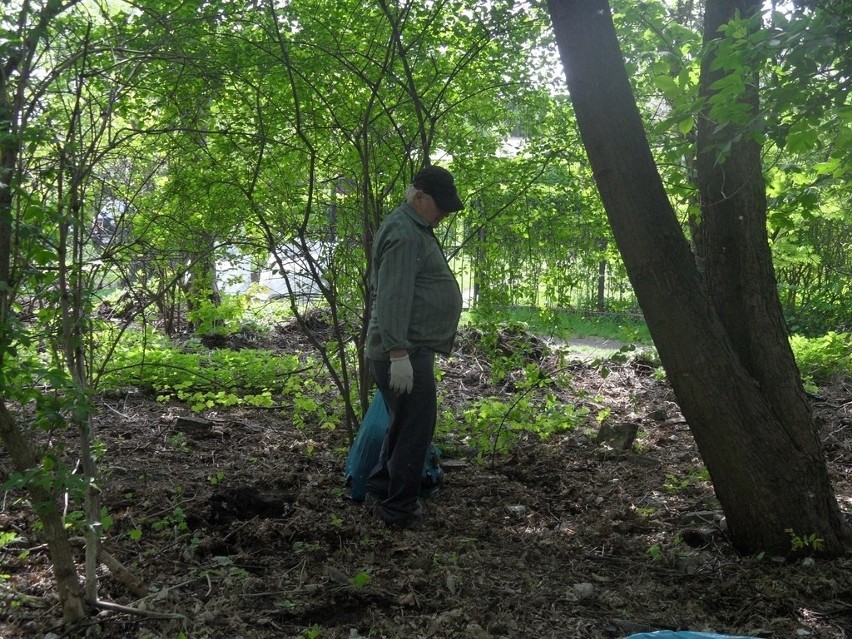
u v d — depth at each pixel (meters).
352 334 5.93
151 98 5.29
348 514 4.67
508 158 6.20
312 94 5.39
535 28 5.74
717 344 4.04
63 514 3.48
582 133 4.07
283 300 11.04
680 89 4.11
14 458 2.91
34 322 3.82
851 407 7.82
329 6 5.29
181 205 5.39
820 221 12.09
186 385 7.24
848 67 3.46
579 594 3.76
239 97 5.29
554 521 4.79
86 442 3.23
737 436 4.04
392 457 4.49
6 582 3.52
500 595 3.71
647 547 4.38
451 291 4.49
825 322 12.56
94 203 4.31
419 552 4.12
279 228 5.64
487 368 8.73
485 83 5.82
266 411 7.13
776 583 3.81
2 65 2.95
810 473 4.09
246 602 3.55
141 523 4.34
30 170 3.25
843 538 4.13
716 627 3.48
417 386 4.40
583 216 6.38
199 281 7.50
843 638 3.41
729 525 4.21
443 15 5.53
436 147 5.83
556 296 6.89
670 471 5.79
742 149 4.18
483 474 5.60
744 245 4.21
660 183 4.06
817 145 4.21
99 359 7.34
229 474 5.32
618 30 6.64
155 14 4.02
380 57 5.47
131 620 3.28
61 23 3.34
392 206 5.79
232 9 4.86
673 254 4.02
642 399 8.25
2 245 2.91
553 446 6.31
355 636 3.28
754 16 3.61
